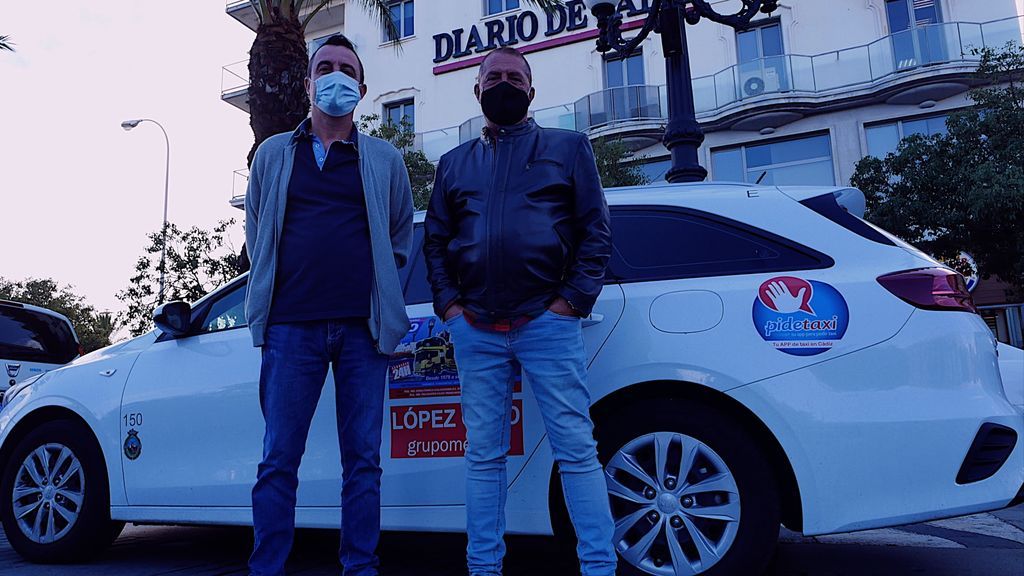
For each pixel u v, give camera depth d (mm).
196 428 3432
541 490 2818
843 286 2648
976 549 3746
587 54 20375
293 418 2541
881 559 3543
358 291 2607
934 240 13711
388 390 3078
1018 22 16203
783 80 17609
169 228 16984
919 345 2547
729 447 2621
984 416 2477
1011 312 16203
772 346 2633
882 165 14523
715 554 2596
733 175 18609
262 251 2613
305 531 4648
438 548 4020
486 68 2629
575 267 2439
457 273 2598
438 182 2723
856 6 17938
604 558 2352
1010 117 13180
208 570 3529
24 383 4176
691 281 2814
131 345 3883
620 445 2754
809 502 2516
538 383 2449
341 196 2668
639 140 18484
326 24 25250
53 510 3736
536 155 2531
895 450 2482
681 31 6629
